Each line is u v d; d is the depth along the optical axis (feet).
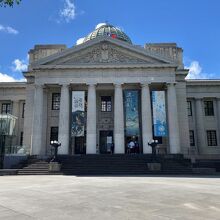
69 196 41.22
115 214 29.04
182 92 140.46
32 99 139.33
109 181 66.13
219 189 50.37
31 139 128.67
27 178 77.66
